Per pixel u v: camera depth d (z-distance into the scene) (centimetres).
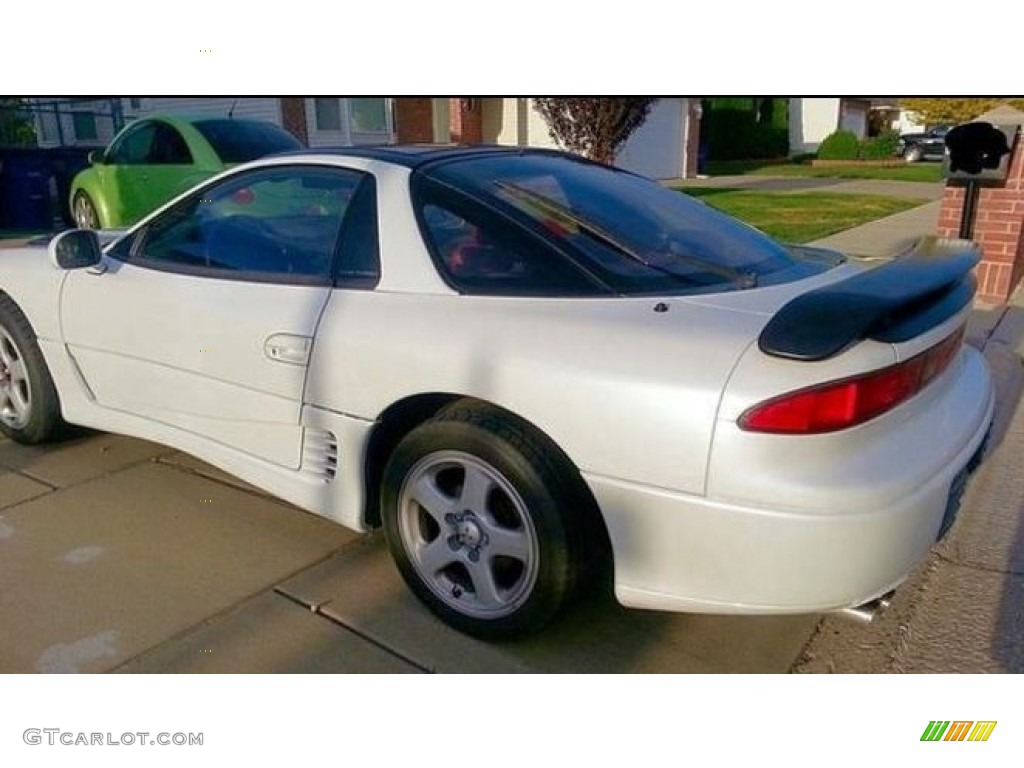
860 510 175
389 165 255
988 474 342
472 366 212
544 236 228
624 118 871
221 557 273
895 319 191
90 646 226
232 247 281
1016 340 549
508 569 228
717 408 179
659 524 190
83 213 822
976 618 242
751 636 234
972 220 559
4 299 353
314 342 244
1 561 269
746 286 222
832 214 1265
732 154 3091
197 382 283
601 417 193
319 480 254
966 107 2853
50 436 359
